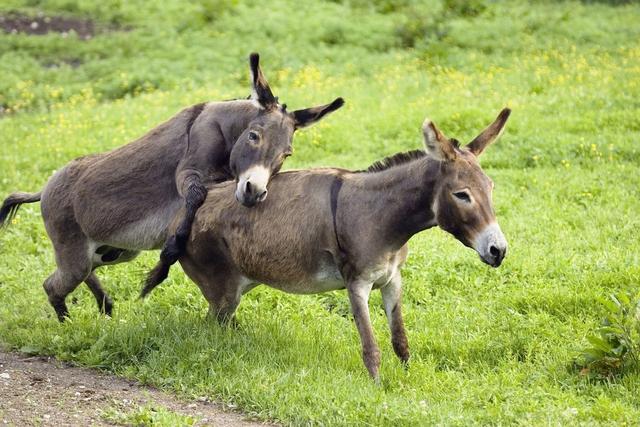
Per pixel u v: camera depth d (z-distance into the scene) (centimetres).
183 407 2158
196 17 7331
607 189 3669
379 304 2819
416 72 5722
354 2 7731
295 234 2314
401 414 2022
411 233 2238
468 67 5750
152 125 4931
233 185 2461
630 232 3228
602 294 2697
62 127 5072
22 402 2145
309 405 2105
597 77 5194
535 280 2838
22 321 2741
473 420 2012
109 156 2659
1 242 3475
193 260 2481
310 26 7050
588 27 6588
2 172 4322
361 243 2227
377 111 4894
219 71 6153
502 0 7819
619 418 2003
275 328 2544
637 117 4394
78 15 7969
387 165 2277
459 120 4538
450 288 2877
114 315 2759
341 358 2383
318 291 2394
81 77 6369
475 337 2509
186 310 2778
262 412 2102
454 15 7062
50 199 2698
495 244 2055
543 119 4506
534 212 3481
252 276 2428
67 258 2702
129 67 6391
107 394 2216
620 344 2264
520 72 5478
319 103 5025
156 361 2347
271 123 2428
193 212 2445
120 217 2609
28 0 8244
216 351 2356
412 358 2430
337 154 4394
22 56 6875
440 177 2145
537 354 2395
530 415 2019
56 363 2433
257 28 7050
